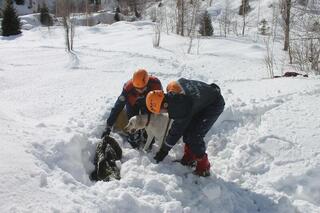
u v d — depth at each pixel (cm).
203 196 414
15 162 362
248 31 2341
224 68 1109
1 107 571
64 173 385
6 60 1188
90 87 806
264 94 705
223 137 548
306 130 526
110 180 426
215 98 445
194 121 445
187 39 1723
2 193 314
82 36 1908
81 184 378
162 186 406
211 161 503
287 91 710
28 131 450
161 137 481
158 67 1058
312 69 1098
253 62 1219
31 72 999
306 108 599
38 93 762
